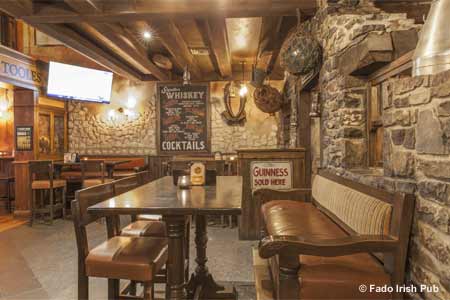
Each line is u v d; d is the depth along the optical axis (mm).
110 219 2309
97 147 7375
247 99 7141
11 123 6461
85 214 1909
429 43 1446
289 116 6254
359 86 2764
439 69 1420
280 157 4051
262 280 2375
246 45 5422
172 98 7078
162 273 2461
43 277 3041
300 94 4719
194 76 6898
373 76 2660
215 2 3361
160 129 7102
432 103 1521
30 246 4012
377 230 1789
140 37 4930
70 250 3844
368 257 1851
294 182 4035
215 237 4324
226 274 3064
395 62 2271
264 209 3027
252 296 2627
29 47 6332
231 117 7055
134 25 4395
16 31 5988
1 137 6496
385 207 1789
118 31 4324
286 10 3445
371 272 1668
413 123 1713
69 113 7266
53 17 3520
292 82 5328
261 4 3367
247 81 7059
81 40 4480
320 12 3297
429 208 1560
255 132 7156
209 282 2572
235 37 5000
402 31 2314
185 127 7078
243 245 3945
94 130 7340
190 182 2502
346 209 2270
